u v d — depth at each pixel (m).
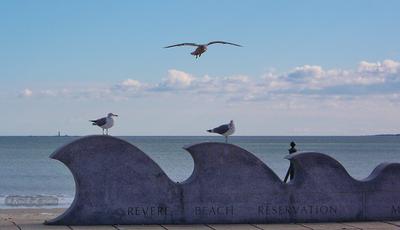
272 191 17.03
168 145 180.12
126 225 16.36
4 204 28.00
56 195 35.19
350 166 69.50
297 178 17.20
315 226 16.58
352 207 17.41
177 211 16.66
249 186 16.95
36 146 168.88
